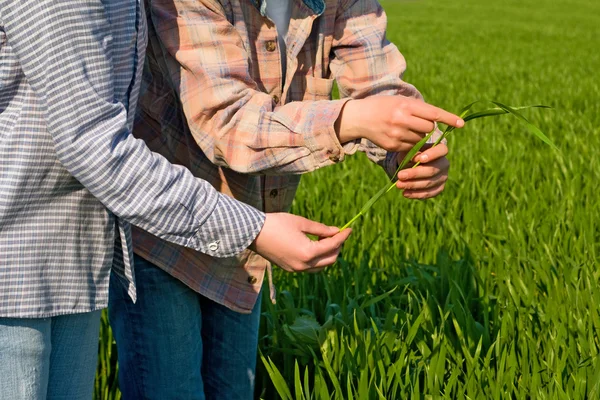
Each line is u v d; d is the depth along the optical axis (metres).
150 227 2.04
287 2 2.67
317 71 2.79
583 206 5.86
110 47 1.93
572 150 7.99
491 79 16.03
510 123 10.09
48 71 1.82
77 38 1.84
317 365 3.18
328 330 3.56
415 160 2.45
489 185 6.42
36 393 1.99
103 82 1.90
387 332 3.40
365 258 4.32
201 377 2.92
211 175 2.69
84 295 2.05
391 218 5.45
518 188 6.48
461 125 2.24
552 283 4.23
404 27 35.69
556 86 14.56
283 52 2.70
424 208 5.60
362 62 2.79
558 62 20.20
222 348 2.93
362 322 3.64
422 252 4.88
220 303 2.77
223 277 2.76
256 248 2.22
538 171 7.01
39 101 1.85
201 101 2.39
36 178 1.92
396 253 4.84
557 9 49.88
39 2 1.79
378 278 4.53
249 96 2.41
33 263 1.96
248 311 2.82
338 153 2.29
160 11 2.45
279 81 2.68
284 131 2.31
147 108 2.67
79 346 2.12
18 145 1.89
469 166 7.21
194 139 2.60
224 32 2.45
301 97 2.80
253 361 3.02
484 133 9.28
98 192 1.94
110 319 2.83
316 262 2.25
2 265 1.93
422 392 3.36
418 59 21.03
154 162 2.00
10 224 1.93
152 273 2.67
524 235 5.14
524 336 3.53
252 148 2.34
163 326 2.71
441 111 2.23
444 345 3.28
